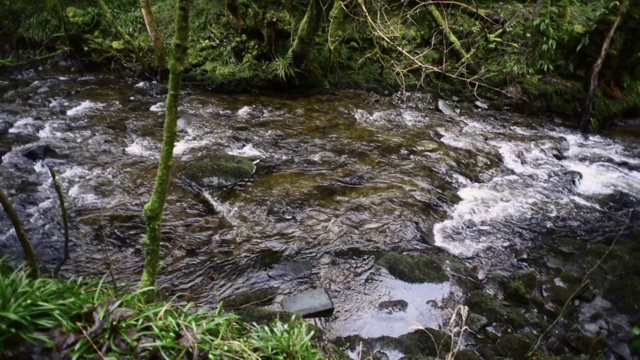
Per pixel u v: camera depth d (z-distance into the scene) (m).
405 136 7.15
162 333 2.59
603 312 4.11
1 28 9.48
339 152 6.58
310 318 3.87
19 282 2.62
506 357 3.58
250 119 7.54
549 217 5.49
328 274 4.36
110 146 6.40
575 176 6.43
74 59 9.33
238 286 4.17
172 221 4.92
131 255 4.43
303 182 5.77
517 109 8.59
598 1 10.12
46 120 7.07
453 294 4.18
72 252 4.39
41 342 2.45
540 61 8.73
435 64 8.65
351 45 9.12
